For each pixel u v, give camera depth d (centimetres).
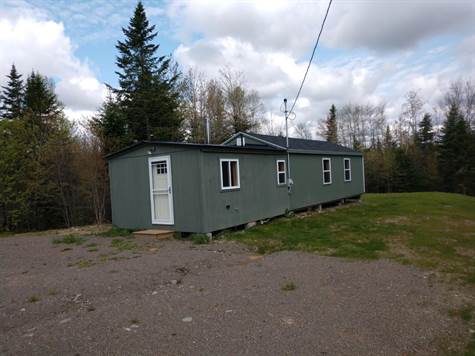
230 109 3045
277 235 957
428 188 3459
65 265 680
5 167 1570
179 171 948
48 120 1922
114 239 949
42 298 478
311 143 1748
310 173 1512
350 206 1705
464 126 3416
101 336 354
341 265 623
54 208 1820
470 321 385
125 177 1084
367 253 721
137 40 2514
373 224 1119
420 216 1284
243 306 430
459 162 3359
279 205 1286
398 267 611
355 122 4541
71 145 1728
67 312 430
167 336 351
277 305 432
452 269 599
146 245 849
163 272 589
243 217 1070
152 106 2331
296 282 526
